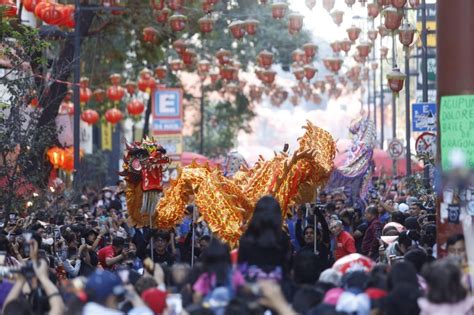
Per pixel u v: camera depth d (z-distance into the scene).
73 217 45.31
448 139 24.30
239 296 19.72
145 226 33.50
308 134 33.62
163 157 33.44
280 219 22.66
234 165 53.03
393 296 19.48
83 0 66.12
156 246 33.31
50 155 59.25
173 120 77.25
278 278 21.31
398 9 43.66
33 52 44.12
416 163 78.81
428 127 54.81
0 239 28.70
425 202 46.25
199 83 116.62
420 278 21.84
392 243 30.86
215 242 20.59
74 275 33.19
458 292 17.86
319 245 34.16
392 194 58.28
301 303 20.31
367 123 50.22
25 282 21.95
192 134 121.81
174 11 60.62
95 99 79.81
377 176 78.81
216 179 31.98
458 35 24.30
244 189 32.41
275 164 32.62
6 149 41.06
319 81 97.19
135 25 74.06
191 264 33.47
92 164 102.12
